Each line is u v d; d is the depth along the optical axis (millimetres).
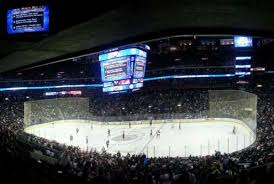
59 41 16609
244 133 42969
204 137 42469
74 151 24328
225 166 14141
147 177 12188
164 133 46625
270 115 41656
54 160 17922
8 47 17109
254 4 12477
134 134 47219
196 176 12086
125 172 14602
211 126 49031
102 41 17375
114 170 14820
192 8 13141
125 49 43938
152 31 16234
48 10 14117
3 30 14578
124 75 44188
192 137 43000
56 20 14102
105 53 45562
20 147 16438
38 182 8625
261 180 7105
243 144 37156
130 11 13344
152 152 36688
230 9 13219
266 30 15734
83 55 18797
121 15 13750
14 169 8969
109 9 13156
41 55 19750
